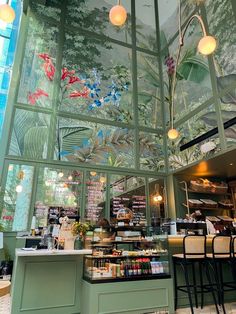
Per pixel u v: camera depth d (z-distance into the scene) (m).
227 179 7.07
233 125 4.89
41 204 5.21
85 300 3.17
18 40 6.07
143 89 7.21
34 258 3.14
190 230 4.80
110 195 5.87
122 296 3.23
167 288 3.53
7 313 3.36
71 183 5.59
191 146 5.96
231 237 4.10
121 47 7.36
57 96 6.07
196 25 6.42
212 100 5.50
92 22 7.20
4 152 5.17
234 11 5.33
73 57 6.59
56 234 3.42
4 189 5.00
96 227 3.64
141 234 3.81
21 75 5.84
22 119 5.57
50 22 6.61
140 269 3.48
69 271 3.30
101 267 3.28
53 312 3.09
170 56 7.31
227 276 4.47
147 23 8.09
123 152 6.36
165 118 7.09
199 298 4.21
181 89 6.61
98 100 6.51
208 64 5.79
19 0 7.37
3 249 4.69
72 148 5.85
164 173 6.63
